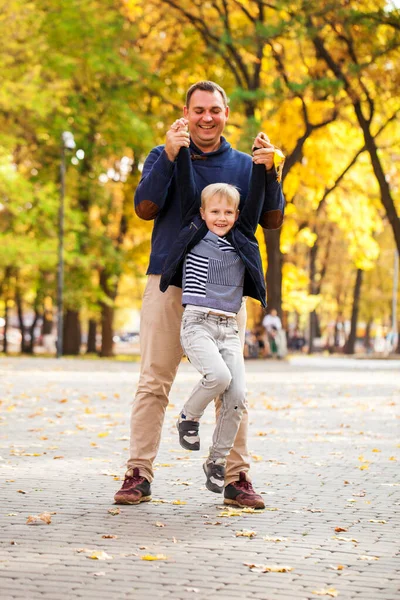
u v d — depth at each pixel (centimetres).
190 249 708
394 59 3634
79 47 4191
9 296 6128
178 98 4375
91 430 1291
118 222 5119
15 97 3778
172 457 1030
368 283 7894
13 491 797
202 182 738
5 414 1497
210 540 615
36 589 493
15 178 3978
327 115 4053
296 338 7862
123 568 539
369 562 564
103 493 791
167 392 757
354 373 3008
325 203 4697
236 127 4072
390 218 3812
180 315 743
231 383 697
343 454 1081
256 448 1127
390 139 4462
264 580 518
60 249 4122
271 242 4194
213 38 4106
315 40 3675
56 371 2825
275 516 704
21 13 3862
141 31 4406
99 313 5353
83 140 4428
